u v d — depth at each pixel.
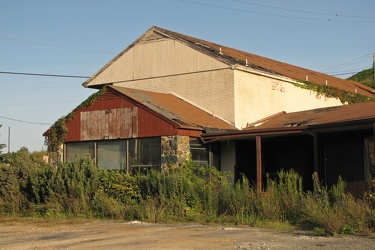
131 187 18.11
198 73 24.61
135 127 20.89
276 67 29.88
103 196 18.14
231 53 27.86
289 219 15.09
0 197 19.81
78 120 22.62
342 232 12.65
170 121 19.89
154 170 18.58
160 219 16.16
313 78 32.09
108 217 17.25
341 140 19.95
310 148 21.89
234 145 21.94
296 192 15.70
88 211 17.92
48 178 19.34
